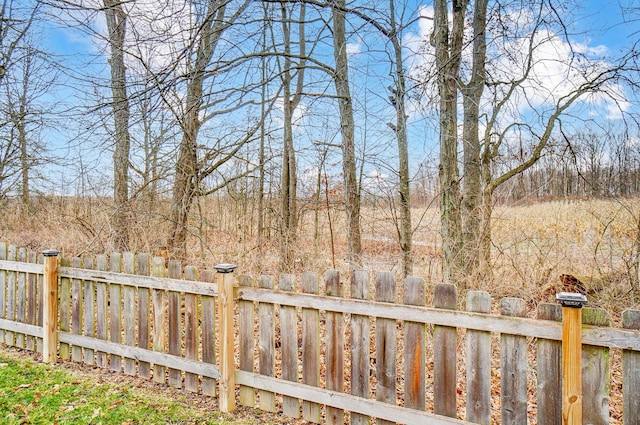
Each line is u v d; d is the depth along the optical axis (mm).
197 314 3318
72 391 3291
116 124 5586
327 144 7488
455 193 5348
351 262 6285
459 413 3412
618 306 5277
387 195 6883
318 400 2791
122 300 3773
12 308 4355
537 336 2148
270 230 8531
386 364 2609
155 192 7316
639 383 1962
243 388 3121
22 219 11242
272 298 2977
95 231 7086
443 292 2434
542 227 6336
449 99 5320
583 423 2053
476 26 6453
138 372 3605
